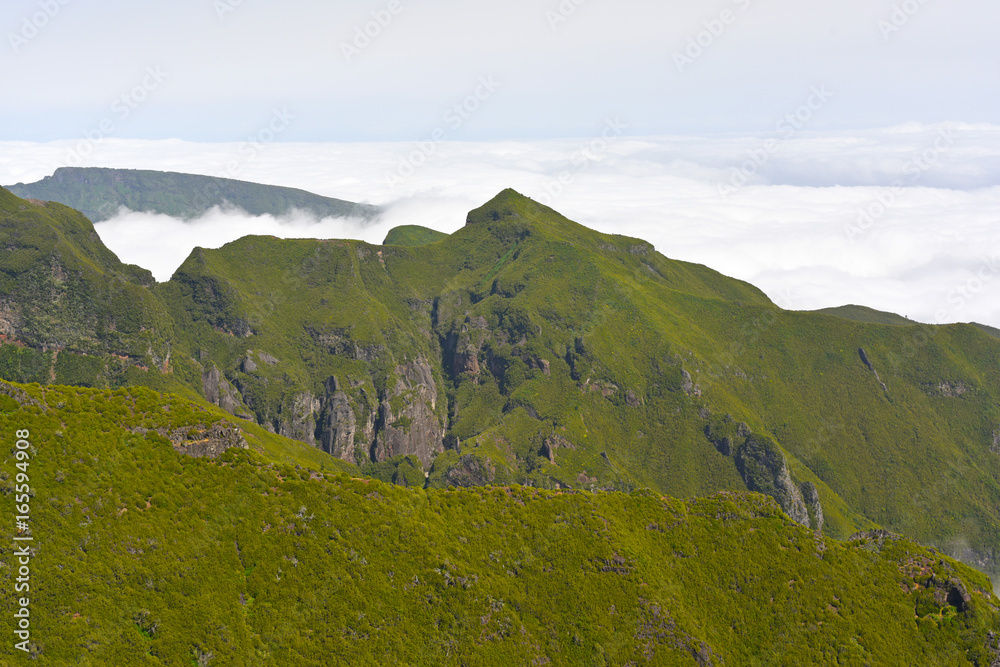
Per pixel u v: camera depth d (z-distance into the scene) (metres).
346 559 147.38
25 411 143.75
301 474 161.38
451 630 143.75
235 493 151.38
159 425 155.50
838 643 154.25
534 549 160.62
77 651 120.19
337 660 134.50
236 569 141.38
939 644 156.38
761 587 161.75
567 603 152.88
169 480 148.12
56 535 130.75
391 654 137.88
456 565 151.25
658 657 148.25
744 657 152.38
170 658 125.62
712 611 158.12
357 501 156.88
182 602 132.38
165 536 139.38
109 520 136.88
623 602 153.62
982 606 159.62
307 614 138.88
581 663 146.38
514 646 145.12
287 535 147.75
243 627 134.00
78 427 146.88
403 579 147.12
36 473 136.12
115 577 130.50
